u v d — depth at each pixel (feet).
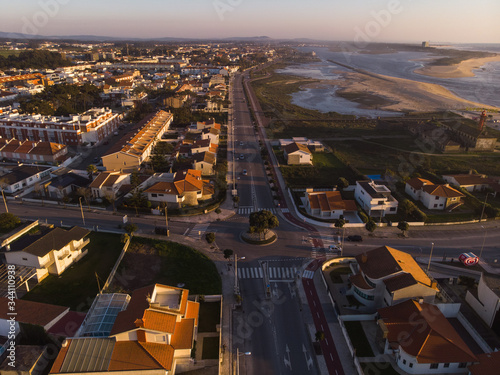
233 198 379.76
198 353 195.83
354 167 494.18
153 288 209.36
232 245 304.91
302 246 306.14
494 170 488.44
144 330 181.06
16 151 487.20
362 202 381.40
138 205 358.02
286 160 518.37
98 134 568.41
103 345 180.65
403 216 358.84
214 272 266.77
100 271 265.13
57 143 532.73
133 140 498.69
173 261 281.54
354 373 189.26
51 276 257.55
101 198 378.12
